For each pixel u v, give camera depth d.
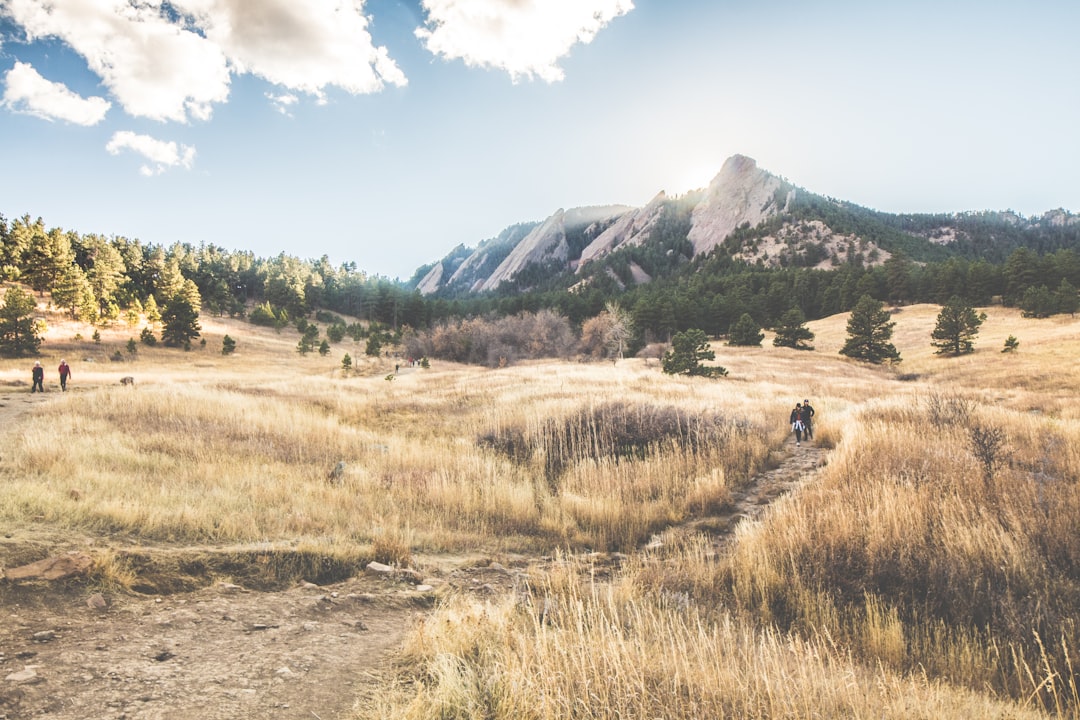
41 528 5.69
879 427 11.52
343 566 6.31
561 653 3.53
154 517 6.59
